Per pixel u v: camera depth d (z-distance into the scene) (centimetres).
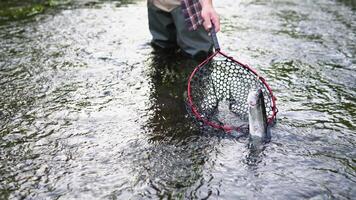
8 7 507
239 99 302
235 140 273
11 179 250
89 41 410
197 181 246
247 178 248
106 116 298
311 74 345
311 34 418
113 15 477
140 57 375
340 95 317
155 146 271
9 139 279
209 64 306
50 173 253
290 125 285
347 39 405
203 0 303
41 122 293
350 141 273
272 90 322
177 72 349
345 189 241
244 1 519
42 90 329
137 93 323
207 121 281
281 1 517
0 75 351
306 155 262
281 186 243
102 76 346
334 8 488
